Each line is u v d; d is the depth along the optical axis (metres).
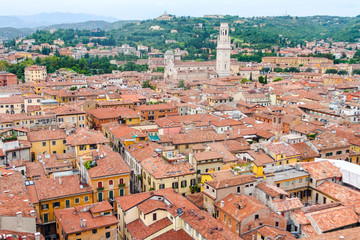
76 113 173.88
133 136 137.75
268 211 86.44
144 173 113.44
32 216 73.50
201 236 80.12
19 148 121.44
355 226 87.19
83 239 83.44
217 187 93.69
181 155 119.75
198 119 181.75
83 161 111.00
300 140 148.12
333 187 103.56
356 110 193.50
